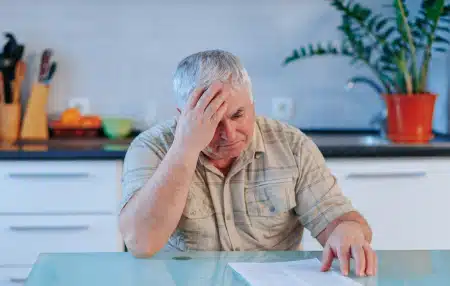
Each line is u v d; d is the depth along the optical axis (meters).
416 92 2.84
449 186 2.72
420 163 2.71
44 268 1.46
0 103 3.07
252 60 3.25
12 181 2.65
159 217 1.58
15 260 2.68
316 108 3.29
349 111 3.29
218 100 1.56
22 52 3.10
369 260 1.45
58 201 2.67
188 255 1.58
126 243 1.60
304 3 3.22
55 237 2.68
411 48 2.80
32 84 3.20
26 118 3.09
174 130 1.81
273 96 3.27
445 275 1.42
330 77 3.27
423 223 2.73
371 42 3.22
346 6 3.00
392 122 2.87
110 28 3.20
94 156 2.65
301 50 3.00
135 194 1.65
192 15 3.21
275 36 3.24
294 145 1.85
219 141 1.65
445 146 2.70
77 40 3.20
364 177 2.70
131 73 3.23
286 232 1.84
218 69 1.61
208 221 1.76
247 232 1.79
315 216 1.79
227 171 1.79
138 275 1.41
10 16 3.17
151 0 3.20
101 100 3.23
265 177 1.80
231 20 3.22
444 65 3.08
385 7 3.25
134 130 3.24
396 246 2.74
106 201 2.68
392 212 2.72
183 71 1.67
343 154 2.67
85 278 1.39
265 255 1.58
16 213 2.67
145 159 1.75
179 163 1.58
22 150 2.65
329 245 1.51
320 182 1.81
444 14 2.73
